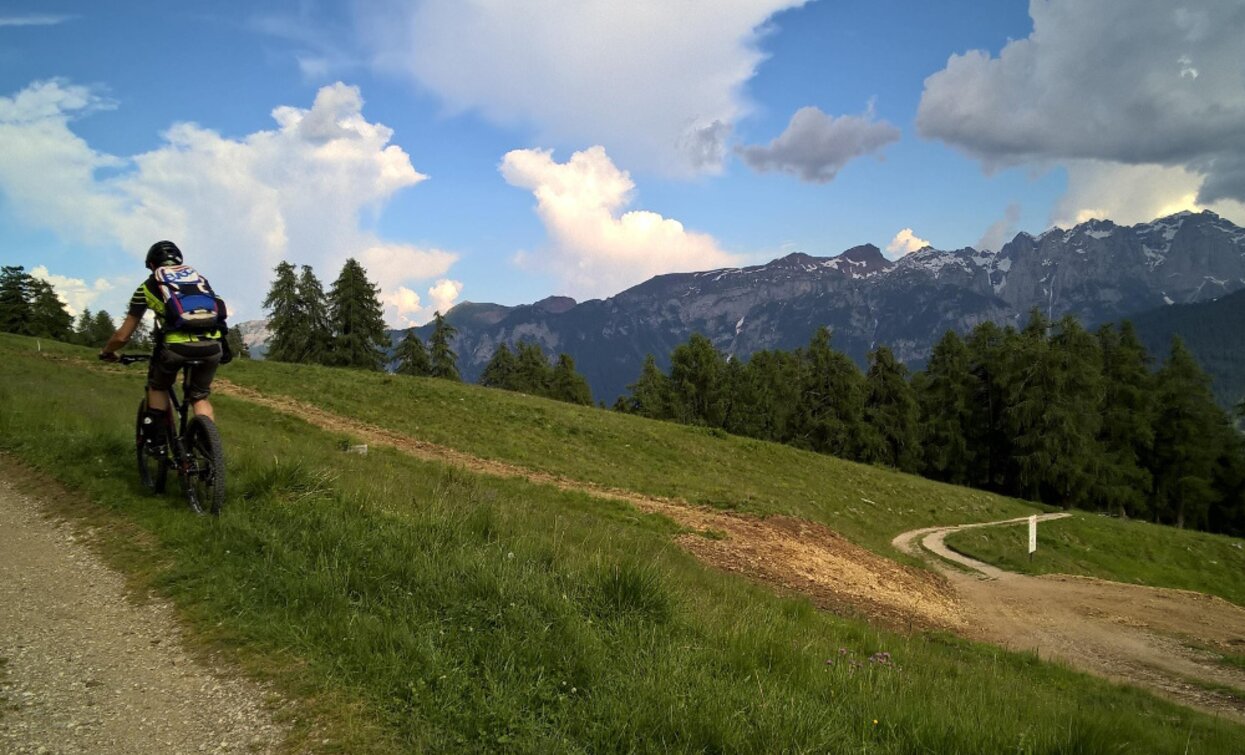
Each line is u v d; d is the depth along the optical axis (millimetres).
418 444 26625
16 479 8305
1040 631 16766
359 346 68688
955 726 4117
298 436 22609
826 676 5012
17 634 4445
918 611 15844
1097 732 4641
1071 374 59594
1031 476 59531
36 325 77188
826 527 22938
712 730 3539
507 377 101062
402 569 5309
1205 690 12664
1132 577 35938
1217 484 66000
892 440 72688
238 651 4273
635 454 36469
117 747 3275
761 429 81750
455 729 3502
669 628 5199
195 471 6539
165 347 6273
